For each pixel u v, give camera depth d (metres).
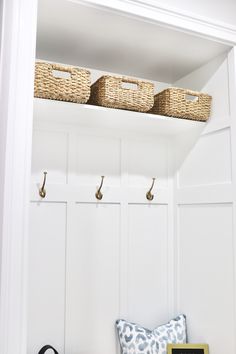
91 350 1.79
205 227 1.82
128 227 1.97
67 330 1.74
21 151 1.16
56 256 1.76
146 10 1.46
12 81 1.17
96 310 1.83
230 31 1.65
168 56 1.81
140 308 1.95
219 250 1.71
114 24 1.50
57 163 1.81
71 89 1.52
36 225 1.73
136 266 1.97
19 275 1.12
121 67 1.96
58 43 1.68
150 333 1.82
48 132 1.80
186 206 1.98
